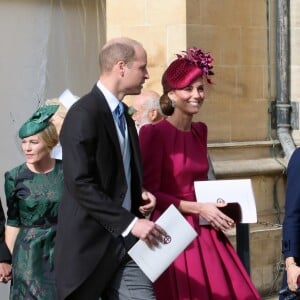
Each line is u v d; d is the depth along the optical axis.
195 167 9.52
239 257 10.15
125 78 8.38
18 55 14.38
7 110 14.32
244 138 14.67
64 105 10.81
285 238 8.56
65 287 8.08
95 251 8.12
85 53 14.95
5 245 9.33
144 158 9.34
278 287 14.75
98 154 8.12
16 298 8.98
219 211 9.27
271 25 15.01
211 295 9.34
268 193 14.88
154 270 8.16
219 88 14.27
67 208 8.16
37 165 9.08
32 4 14.44
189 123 9.60
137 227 8.01
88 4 14.95
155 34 13.87
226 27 14.27
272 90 15.09
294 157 8.67
